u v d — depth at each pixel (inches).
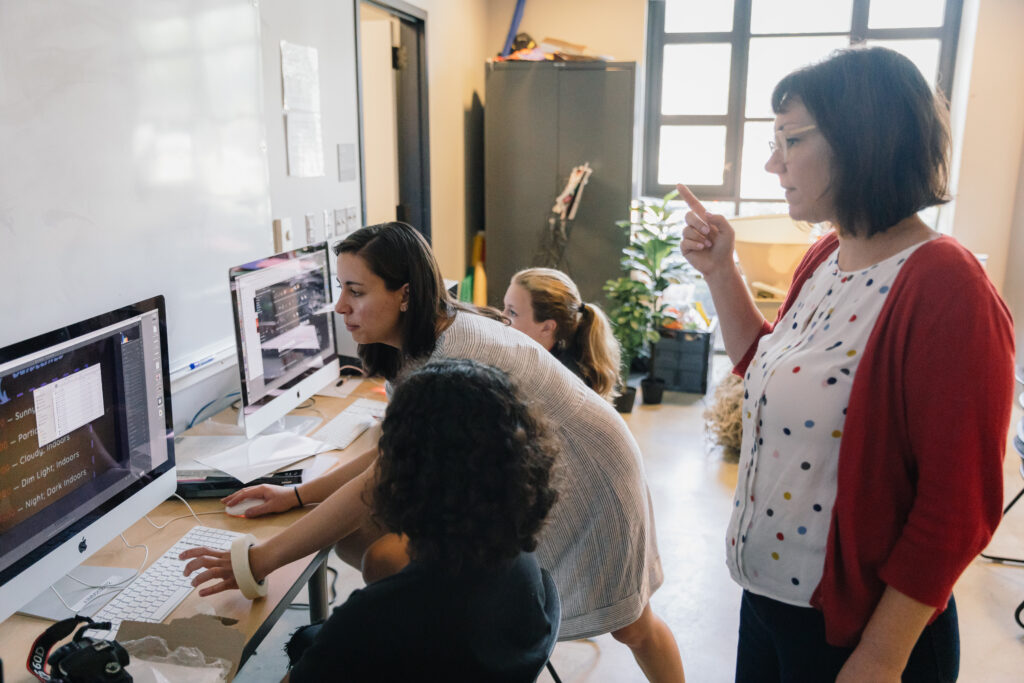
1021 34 173.8
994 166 180.5
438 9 158.6
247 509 62.9
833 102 37.6
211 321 86.4
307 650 35.5
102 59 67.8
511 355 55.2
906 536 36.8
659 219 174.2
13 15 58.8
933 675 40.8
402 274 54.8
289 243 105.8
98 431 51.8
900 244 39.3
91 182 67.3
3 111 58.4
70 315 65.9
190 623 45.6
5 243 59.2
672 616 98.3
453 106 173.0
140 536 59.6
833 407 40.1
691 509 127.2
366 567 64.0
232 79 87.9
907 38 190.5
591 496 59.4
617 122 172.4
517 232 181.3
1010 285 183.0
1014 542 115.0
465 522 33.4
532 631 37.8
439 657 34.0
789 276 169.3
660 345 183.3
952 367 35.0
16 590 45.3
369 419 84.0
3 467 43.9
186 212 80.7
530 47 178.9
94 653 39.9
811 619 43.3
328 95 115.7
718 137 203.9
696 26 199.0
